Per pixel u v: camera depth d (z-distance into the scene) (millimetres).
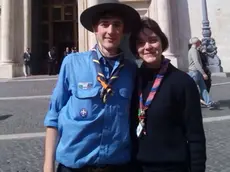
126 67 2238
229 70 23203
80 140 2059
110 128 2072
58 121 2172
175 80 2170
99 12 2205
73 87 2127
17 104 11508
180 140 2145
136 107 2213
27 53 24062
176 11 22828
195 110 2141
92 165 2078
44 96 13234
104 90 2084
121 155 2109
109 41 2164
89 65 2166
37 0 27328
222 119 8109
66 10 27938
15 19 24391
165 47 2311
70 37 28500
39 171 4660
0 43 24734
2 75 23359
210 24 23688
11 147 6039
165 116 2121
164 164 2100
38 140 6539
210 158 5109
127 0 21750
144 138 2133
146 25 2260
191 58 9461
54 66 25609
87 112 2057
